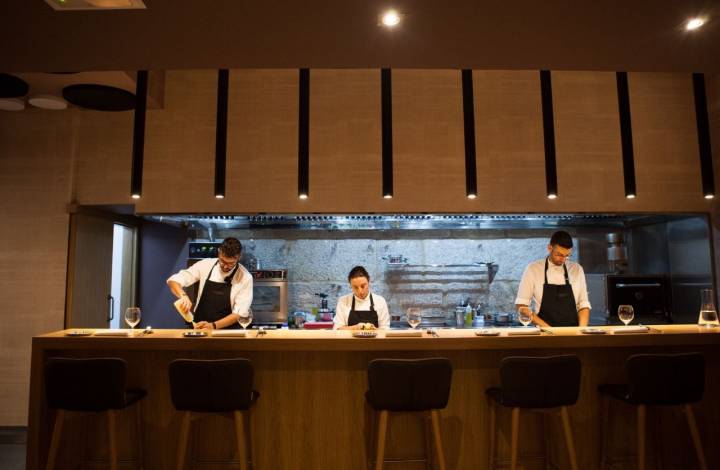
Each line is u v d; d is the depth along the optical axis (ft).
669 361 8.91
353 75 15.94
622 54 9.45
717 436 10.57
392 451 10.12
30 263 15.52
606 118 16.07
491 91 15.99
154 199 15.55
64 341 9.72
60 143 15.87
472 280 18.69
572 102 16.07
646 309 16.44
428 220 16.96
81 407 8.71
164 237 18.44
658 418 10.54
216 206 15.46
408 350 10.28
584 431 10.44
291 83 15.85
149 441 10.16
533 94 16.03
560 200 15.71
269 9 7.82
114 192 15.69
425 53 9.37
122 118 15.90
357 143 15.69
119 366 8.71
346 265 18.66
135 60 9.59
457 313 17.66
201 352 10.27
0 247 15.62
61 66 9.86
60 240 15.53
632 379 8.96
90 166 15.79
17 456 13.15
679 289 16.76
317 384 10.28
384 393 8.70
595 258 18.88
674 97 16.38
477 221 17.25
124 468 10.11
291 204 15.48
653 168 16.05
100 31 8.48
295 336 9.82
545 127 13.56
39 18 8.03
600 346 9.93
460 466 10.23
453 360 10.40
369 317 12.64
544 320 12.81
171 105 15.74
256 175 15.53
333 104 15.83
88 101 13.65
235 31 8.50
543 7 7.82
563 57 9.57
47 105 13.89
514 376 8.81
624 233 18.89
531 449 10.31
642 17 8.11
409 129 15.79
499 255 18.78
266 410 10.21
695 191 16.05
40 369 9.77
